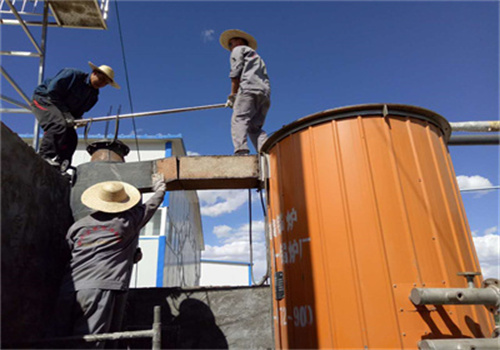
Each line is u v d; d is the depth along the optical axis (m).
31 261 3.43
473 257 3.47
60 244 4.09
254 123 5.30
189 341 4.66
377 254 3.11
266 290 4.87
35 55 6.24
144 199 12.15
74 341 2.94
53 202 4.03
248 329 4.73
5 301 2.97
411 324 2.91
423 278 3.05
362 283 3.06
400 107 3.61
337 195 3.40
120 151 4.96
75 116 5.31
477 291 2.81
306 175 3.65
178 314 4.79
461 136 7.93
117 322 3.84
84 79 5.25
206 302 4.85
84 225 3.51
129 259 3.66
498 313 2.88
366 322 2.96
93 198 3.71
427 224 3.26
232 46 5.75
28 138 13.45
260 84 5.04
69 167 4.96
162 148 14.10
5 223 3.05
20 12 6.51
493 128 7.60
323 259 3.29
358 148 3.48
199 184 4.50
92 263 3.34
